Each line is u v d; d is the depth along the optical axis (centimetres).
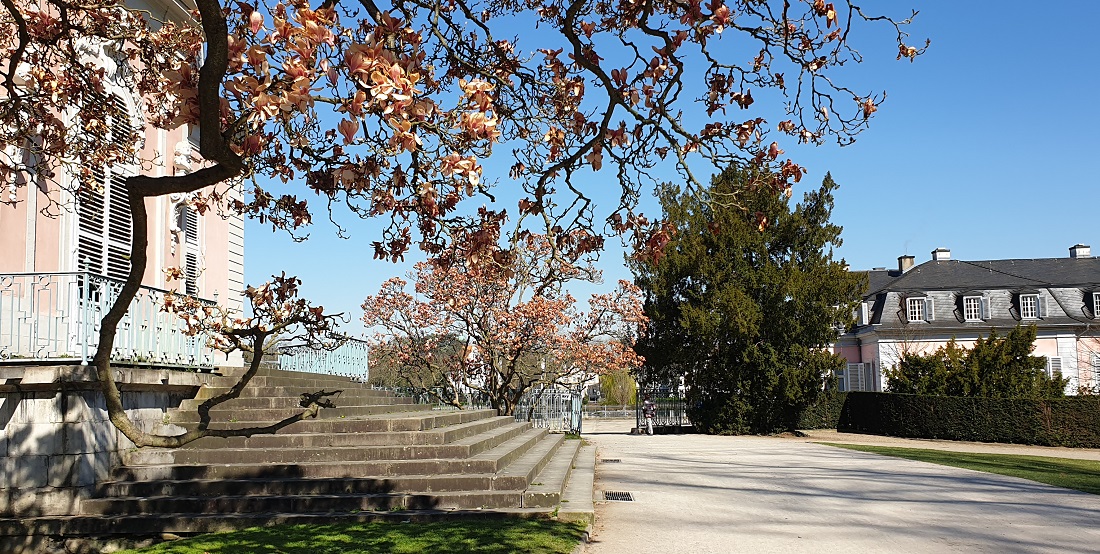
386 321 2750
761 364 3142
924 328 4544
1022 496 1338
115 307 451
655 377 3356
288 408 1289
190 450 1145
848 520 1073
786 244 3269
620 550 859
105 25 856
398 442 1187
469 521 965
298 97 429
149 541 989
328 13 481
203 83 424
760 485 1458
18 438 1018
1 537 983
